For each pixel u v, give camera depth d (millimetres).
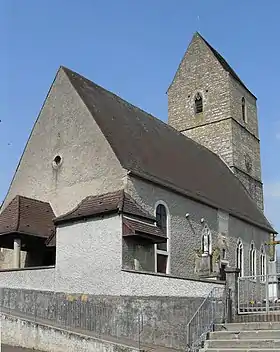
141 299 18703
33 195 27703
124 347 15922
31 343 18609
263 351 15250
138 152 27172
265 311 20188
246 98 47219
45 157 27734
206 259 27953
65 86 27922
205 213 30188
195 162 35094
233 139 43312
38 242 25156
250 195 44188
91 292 20281
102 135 25344
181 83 47125
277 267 40344
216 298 18766
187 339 17094
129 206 21672
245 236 35750
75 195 25609
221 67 44938
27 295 22234
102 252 20516
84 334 17484
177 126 46344
